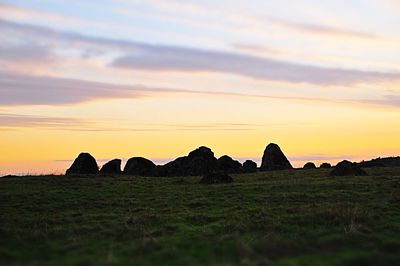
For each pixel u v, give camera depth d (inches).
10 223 1076.5
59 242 885.8
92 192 1663.4
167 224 1058.7
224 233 952.9
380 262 738.2
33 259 755.4
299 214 1125.7
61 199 1483.8
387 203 1291.8
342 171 2159.2
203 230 984.3
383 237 901.8
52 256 776.9
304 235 927.0
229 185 1822.1
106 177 2345.0
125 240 901.2
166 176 2642.7
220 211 1241.4
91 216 1168.8
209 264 708.0
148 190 1733.5
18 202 1419.8
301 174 2298.2
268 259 745.6
